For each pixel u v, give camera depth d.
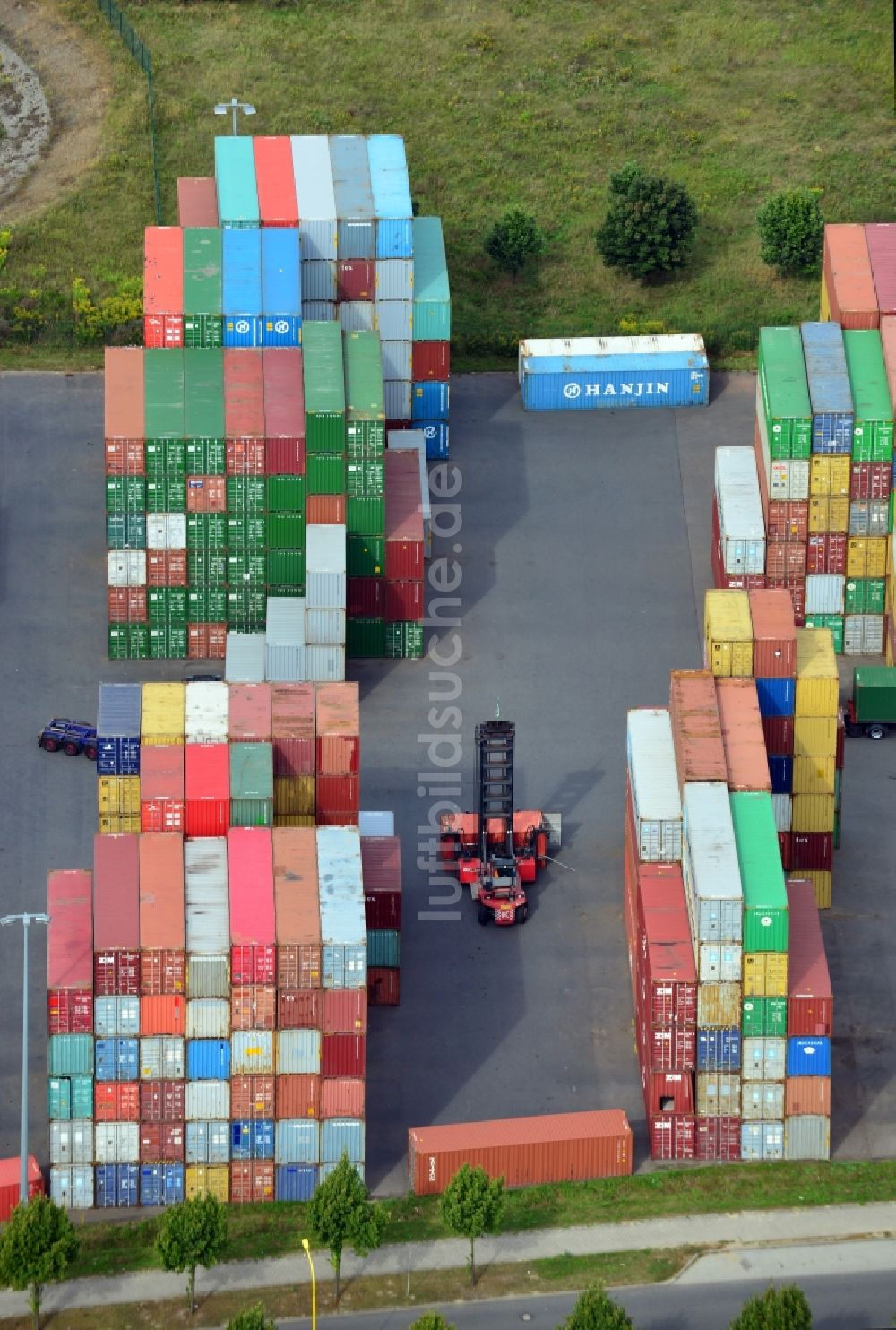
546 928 163.62
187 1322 135.75
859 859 169.25
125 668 185.38
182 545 182.38
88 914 143.75
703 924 142.88
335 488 181.25
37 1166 143.38
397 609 184.88
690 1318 135.88
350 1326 135.62
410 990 158.50
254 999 140.88
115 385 183.00
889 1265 139.50
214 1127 143.00
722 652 160.25
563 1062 153.75
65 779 174.50
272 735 155.38
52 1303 136.88
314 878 145.38
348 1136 143.38
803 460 182.12
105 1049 141.50
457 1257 139.75
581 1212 142.62
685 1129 146.38
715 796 149.25
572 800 173.75
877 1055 154.12
